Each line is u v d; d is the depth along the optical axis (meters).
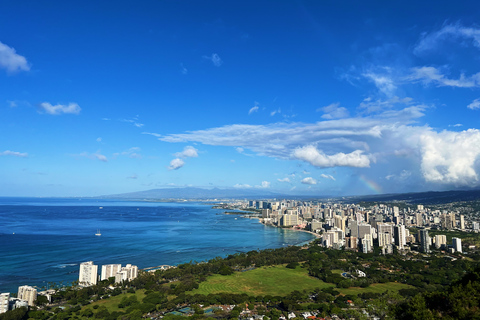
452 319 101.38
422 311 107.94
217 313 189.12
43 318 186.75
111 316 185.25
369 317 178.38
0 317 178.88
